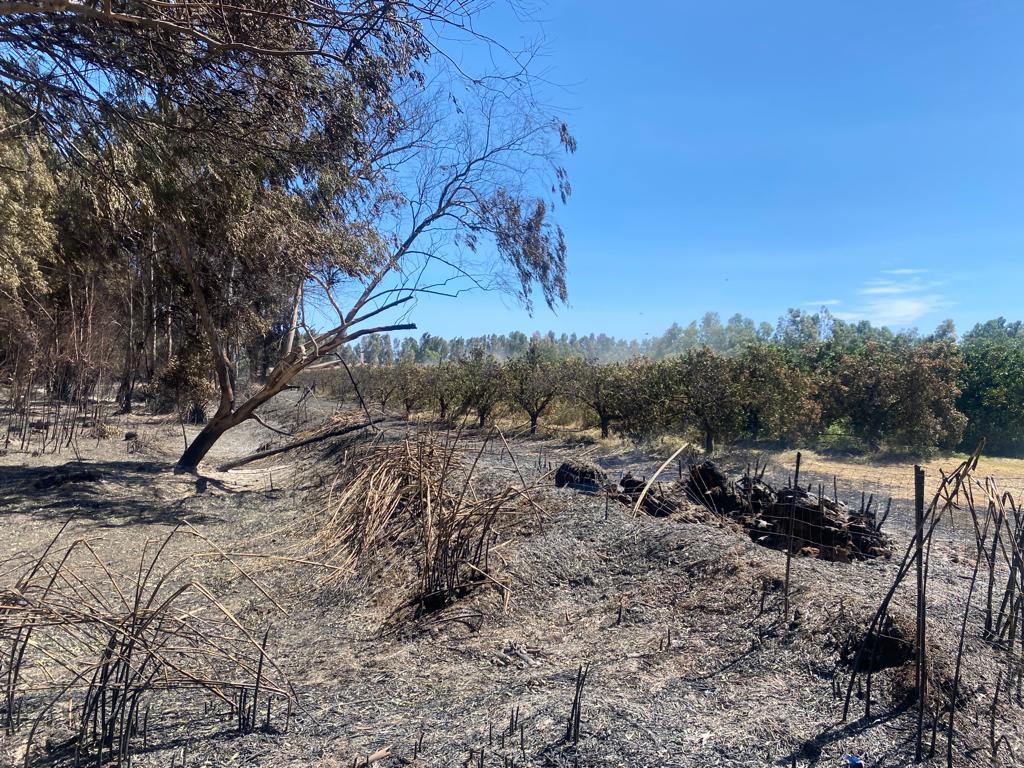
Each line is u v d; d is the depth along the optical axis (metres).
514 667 4.12
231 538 8.51
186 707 3.68
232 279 12.59
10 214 14.38
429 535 5.68
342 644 4.95
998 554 6.54
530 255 12.32
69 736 3.28
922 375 14.98
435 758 2.92
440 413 23.28
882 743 3.01
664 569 5.48
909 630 3.75
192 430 20.83
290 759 2.97
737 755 2.90
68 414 15.49
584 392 18.03
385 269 12.31
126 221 10.68
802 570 5.03
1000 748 2.97
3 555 7.13
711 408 14.62
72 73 7.38
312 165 10.13
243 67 7.70
